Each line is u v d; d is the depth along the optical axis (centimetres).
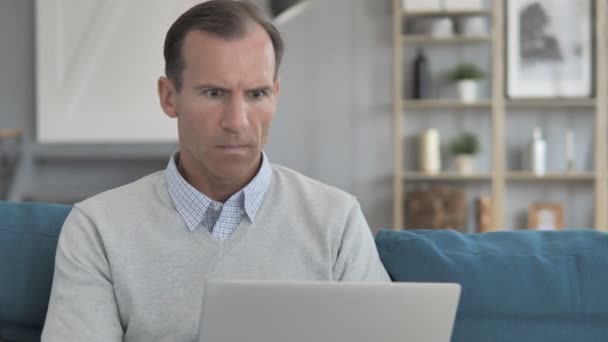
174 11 557
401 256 184
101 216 173
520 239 189
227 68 160
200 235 173
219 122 162
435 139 574
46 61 566
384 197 599
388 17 592
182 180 174
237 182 175
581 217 595
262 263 173
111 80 562
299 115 598
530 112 592
